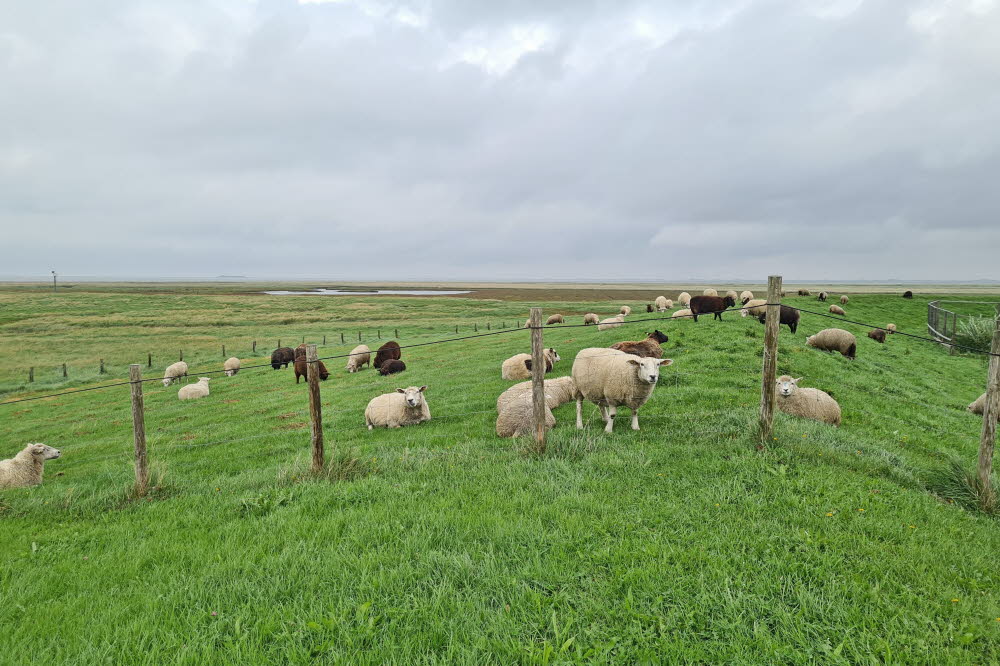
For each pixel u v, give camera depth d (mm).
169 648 3625
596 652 3385
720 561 4418
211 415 18266
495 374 19609
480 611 3891
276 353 31469
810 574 4277
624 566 4391
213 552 5117
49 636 3857
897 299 43719
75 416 20656
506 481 6609
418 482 6855
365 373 26219
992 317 29953
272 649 3562
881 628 3662
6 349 43906
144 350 43750
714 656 3391
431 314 73062
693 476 6461
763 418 7469
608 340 22578
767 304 7309
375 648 3469
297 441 12398
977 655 3428
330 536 5332
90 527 6258
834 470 6547
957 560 4637
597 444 8039
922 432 10391
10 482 10430
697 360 15719
